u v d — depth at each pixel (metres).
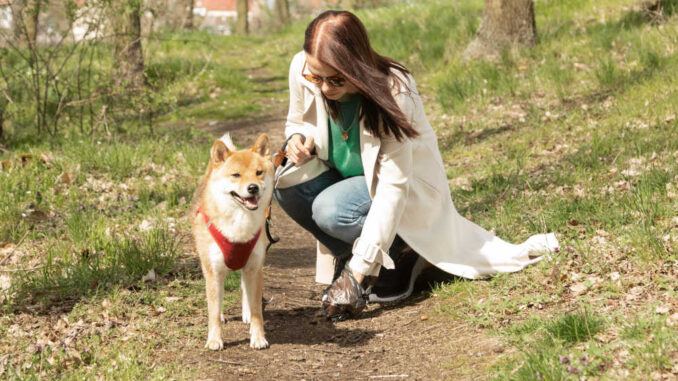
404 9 18.72
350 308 3.69
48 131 8.48
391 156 3.59
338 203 3.75
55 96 10.01
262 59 18.14
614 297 3.37
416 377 3.02
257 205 3.16
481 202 5.48
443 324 3.56
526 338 3.13
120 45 10.22
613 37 10.20
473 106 9.12
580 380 2.60
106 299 3.84
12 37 8.31
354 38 3.20
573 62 9.81
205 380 3.03
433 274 4.35
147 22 12.28
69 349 3.23
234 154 3.35
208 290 3.39
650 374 2.57
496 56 11.06
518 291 3.70
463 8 16.23
